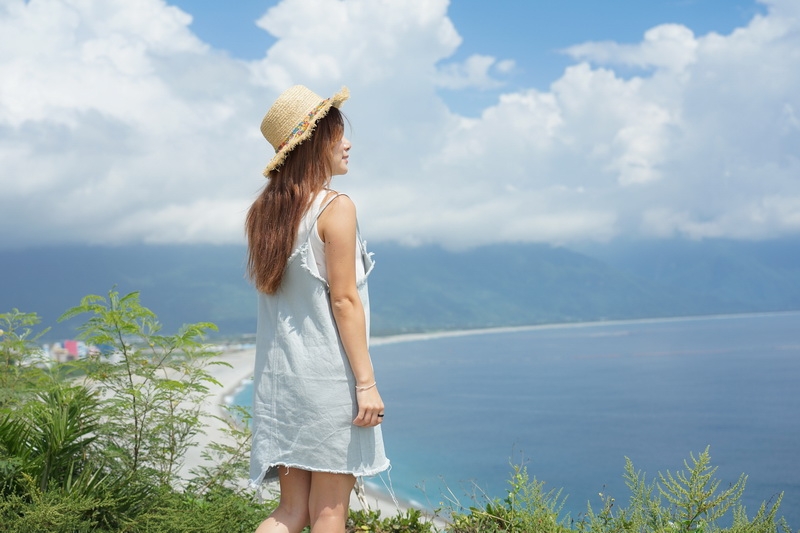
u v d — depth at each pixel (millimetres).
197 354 4262
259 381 2529
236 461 4539
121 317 3910
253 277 2504
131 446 4012
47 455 3455
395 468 39281
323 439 2344
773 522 3242
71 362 4070
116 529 3377
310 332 2393
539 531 3631
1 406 3814
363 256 2477
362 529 3984
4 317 4453
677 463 41438
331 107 2512
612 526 3512
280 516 2500
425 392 87562
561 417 64000
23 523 3006
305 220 2391
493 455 44281
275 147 2543
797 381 88500
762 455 44750
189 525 3490
